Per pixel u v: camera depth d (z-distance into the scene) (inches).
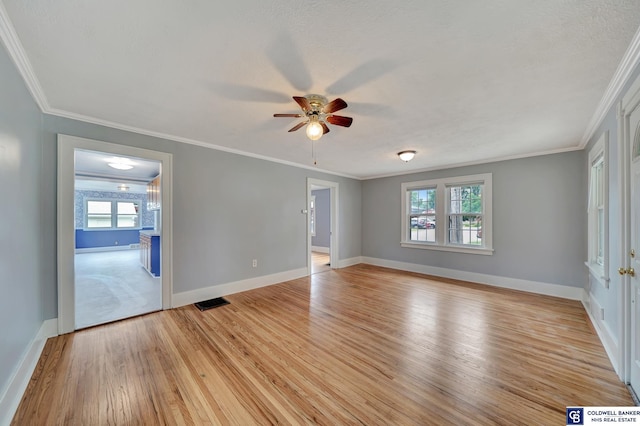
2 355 58.6
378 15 52.1
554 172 153.6
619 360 75.7
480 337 101.6
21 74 71.1
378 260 245.0
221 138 134.8
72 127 104.7
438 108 95.7
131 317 120.5
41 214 96.7
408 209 226.1
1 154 59.1
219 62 68.6
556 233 152.9
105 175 264.1
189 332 105.8
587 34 56.9
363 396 68.7
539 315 123.3
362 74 73.7
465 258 190.2
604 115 96.0
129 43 60.9
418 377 76.7
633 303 70.4
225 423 59.8
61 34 57.4
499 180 174.2
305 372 79.1
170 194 132.6
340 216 237.1
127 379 75.3
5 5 49.2
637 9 49.5
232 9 50.8
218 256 151.9
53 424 59.2
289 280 191.0
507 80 76.6
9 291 63.7
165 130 122.3
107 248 366.6
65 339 98.8
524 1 48.3
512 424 59.3
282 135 129.2
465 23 53.9
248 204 167.2
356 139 133.9
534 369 80.4
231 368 81.0
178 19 53.4
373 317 121.5
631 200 72.0
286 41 60.1
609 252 92.0
